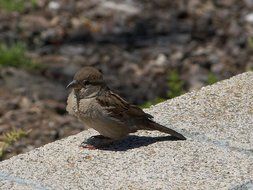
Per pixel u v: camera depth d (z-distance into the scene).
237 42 18.38
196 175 7.63
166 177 7.59
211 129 8.63
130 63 17.28
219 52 17.81
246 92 9.55
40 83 15.41
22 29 18.73
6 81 15.36
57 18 19.62
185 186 7.41
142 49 18.12
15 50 16.55
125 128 8.16
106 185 7.45
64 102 14.53
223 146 8.26
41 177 7.64
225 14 20.12
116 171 7.73
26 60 16.47
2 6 20.12
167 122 8.82
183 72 16.73
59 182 7.54
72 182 7.52
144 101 15.24
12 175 7.69
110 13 20.19
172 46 18.23
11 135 11.76
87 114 8.02
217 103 9.27
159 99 13.34
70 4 20.61
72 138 8.53
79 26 19.27
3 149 11.53
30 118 13.52
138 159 7.97
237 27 19.20
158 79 16.33
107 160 7.96
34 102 14.36
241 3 20.98
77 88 8.00
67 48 17.91
